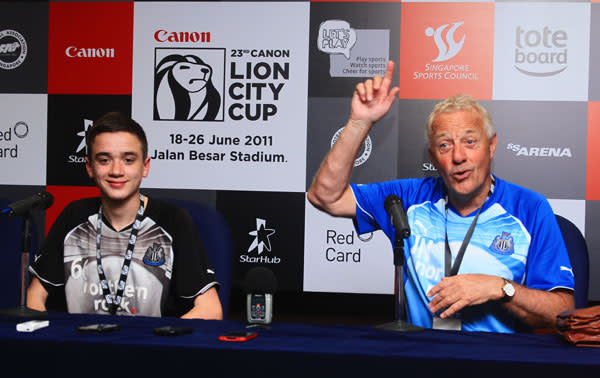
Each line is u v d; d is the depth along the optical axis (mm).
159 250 1850
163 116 3477
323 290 3455
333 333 1348
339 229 3438
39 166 3512
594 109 3281
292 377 1139
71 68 3500
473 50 3346
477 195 1898
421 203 2000
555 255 1814
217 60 3455
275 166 3455
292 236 3459
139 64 3479
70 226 1889
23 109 3516
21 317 1500
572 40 3291
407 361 1117
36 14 3506
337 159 1945
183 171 3479
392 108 3393
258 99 3451
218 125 3465
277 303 3477
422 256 1934
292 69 3434
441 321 1855
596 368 1078
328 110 3424
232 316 3471
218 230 1994
